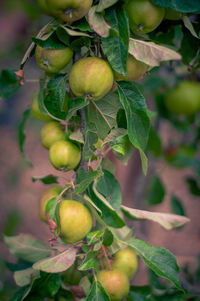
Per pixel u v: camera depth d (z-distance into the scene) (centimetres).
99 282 78
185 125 121
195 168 127
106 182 81
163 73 118
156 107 120
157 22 77
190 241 211
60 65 77
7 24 125
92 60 75
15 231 178
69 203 79
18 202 215
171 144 134
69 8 73
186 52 88
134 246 80
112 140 79
